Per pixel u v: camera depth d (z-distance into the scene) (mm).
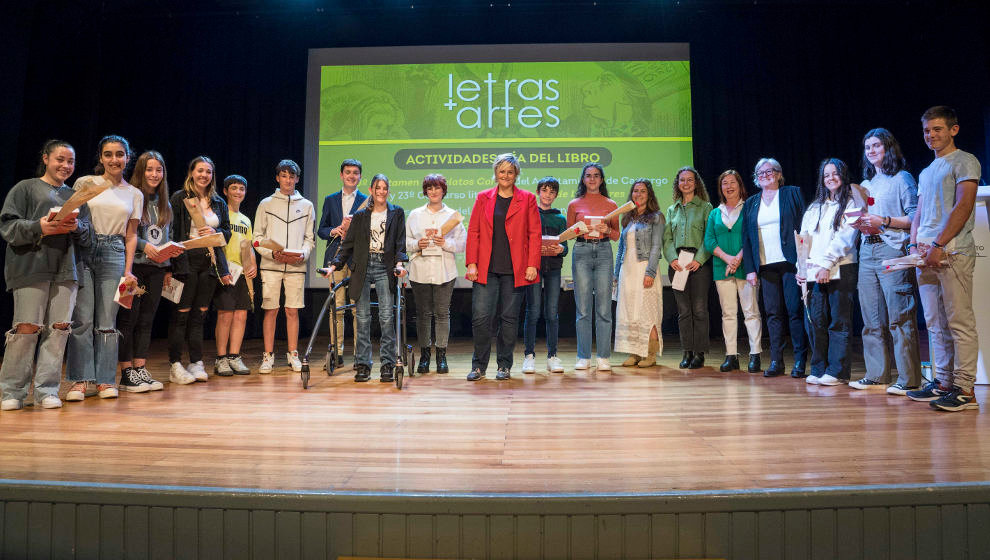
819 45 6562
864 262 2852
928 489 1395
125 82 6625
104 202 2703
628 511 1361
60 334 2543
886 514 1382
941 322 2543
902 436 1942
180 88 6688
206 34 6703
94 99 6199
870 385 2896
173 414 2371
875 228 2730
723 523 1366
